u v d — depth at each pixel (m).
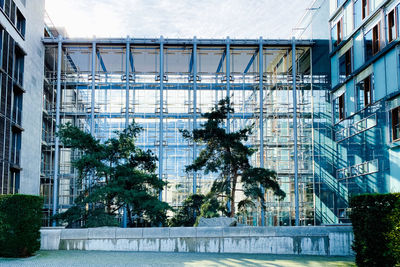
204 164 29.00
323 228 19.92
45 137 39.28
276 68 41.41
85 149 28.25
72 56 40.72
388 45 25.95
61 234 20.00
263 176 27.22
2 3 28.94
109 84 40.31
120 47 40.62
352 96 31.62
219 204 28.58
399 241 14.14
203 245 19.78
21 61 32.84
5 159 28.30
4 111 28.25
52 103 39.41
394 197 14.67
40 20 38.22
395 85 25.38
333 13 35.34
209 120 27.89
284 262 17.05
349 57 32.84
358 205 15.90
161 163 38.16
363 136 29.45
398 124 25.11
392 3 26.19
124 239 19.89
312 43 40.03
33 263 15.68
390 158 25.73
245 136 28.11
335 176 34.66
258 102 40.69
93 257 17.50
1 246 16.75
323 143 37.34
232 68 41.53
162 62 40.00
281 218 38.59
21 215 16.94
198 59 41.44
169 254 18.81
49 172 39.03
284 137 40.03
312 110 39.88
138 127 29.62
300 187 38.91
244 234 19.86
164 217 27.95
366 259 15.15
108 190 25.59
